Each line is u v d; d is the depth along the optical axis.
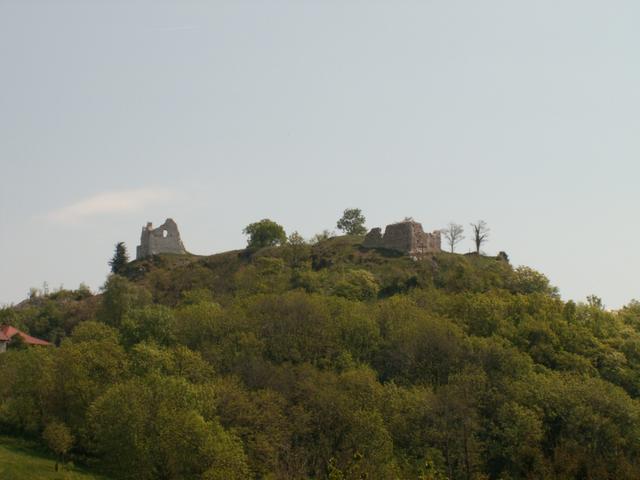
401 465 171.25
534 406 195.88
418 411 190.25
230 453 164.38
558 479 165.75
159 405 178.12
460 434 182.88
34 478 171.00
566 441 184.75
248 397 196.75
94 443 194.25
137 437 172.50
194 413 171.38
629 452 188.75
